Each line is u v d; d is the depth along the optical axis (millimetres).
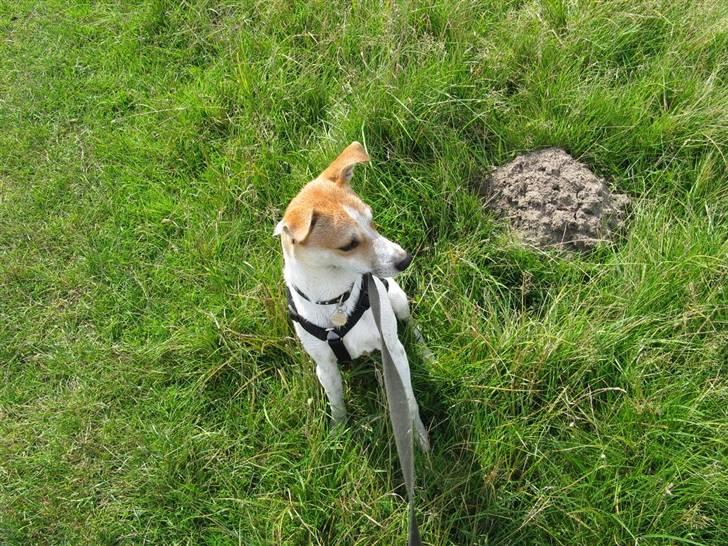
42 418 1031
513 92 1228
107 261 1192
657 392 836
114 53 1525
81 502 938
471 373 918
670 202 1042
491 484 820
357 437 917
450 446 879
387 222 1081
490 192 1104
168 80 1448
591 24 1234
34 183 1341
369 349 866
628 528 760
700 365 854
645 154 1103
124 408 1023
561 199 1047
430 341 987
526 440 845
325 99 1269
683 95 1130
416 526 717
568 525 790
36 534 920
